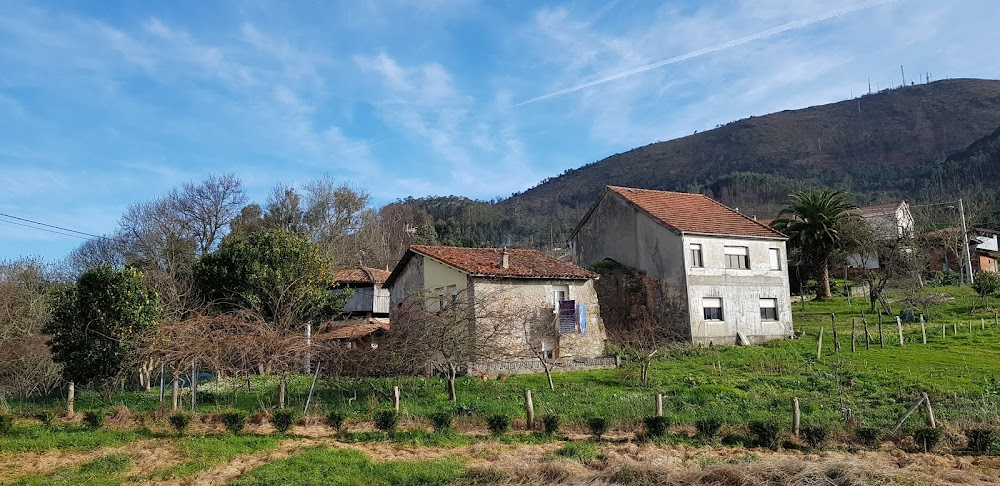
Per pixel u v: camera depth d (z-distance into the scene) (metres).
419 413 19.77
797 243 47.28
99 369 26.36
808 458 15.13
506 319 28.42
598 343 33.09
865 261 49.03
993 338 31.88
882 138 187.88
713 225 39.09
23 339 30.05
